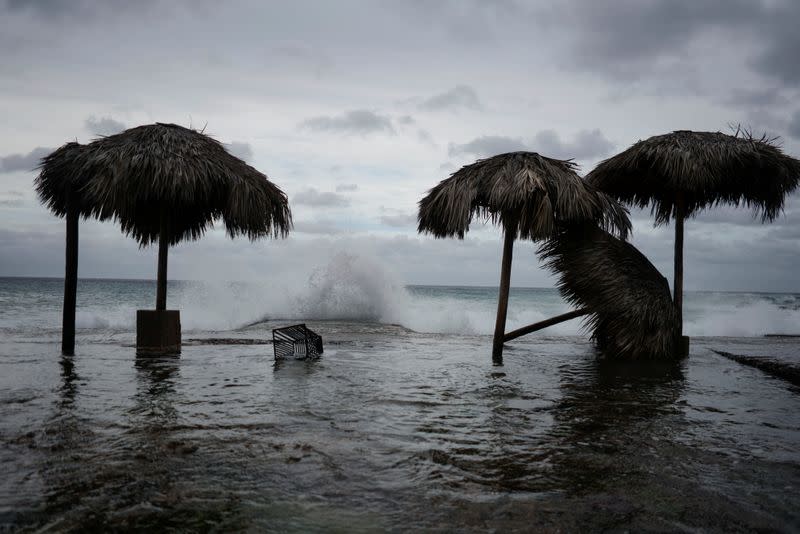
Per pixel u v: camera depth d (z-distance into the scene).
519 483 2.75
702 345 9.80
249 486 2.62
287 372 5.85
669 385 5.55
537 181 6.76
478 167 7.47
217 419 3.82
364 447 3.27
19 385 4.84
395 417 4.02
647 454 3.25
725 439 3.60
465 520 2.30
